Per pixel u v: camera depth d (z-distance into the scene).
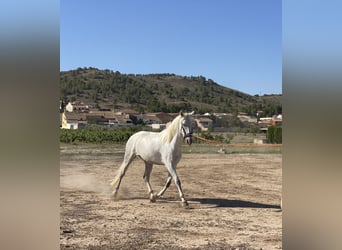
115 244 4.55
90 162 13.84
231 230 5.39
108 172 11.68
